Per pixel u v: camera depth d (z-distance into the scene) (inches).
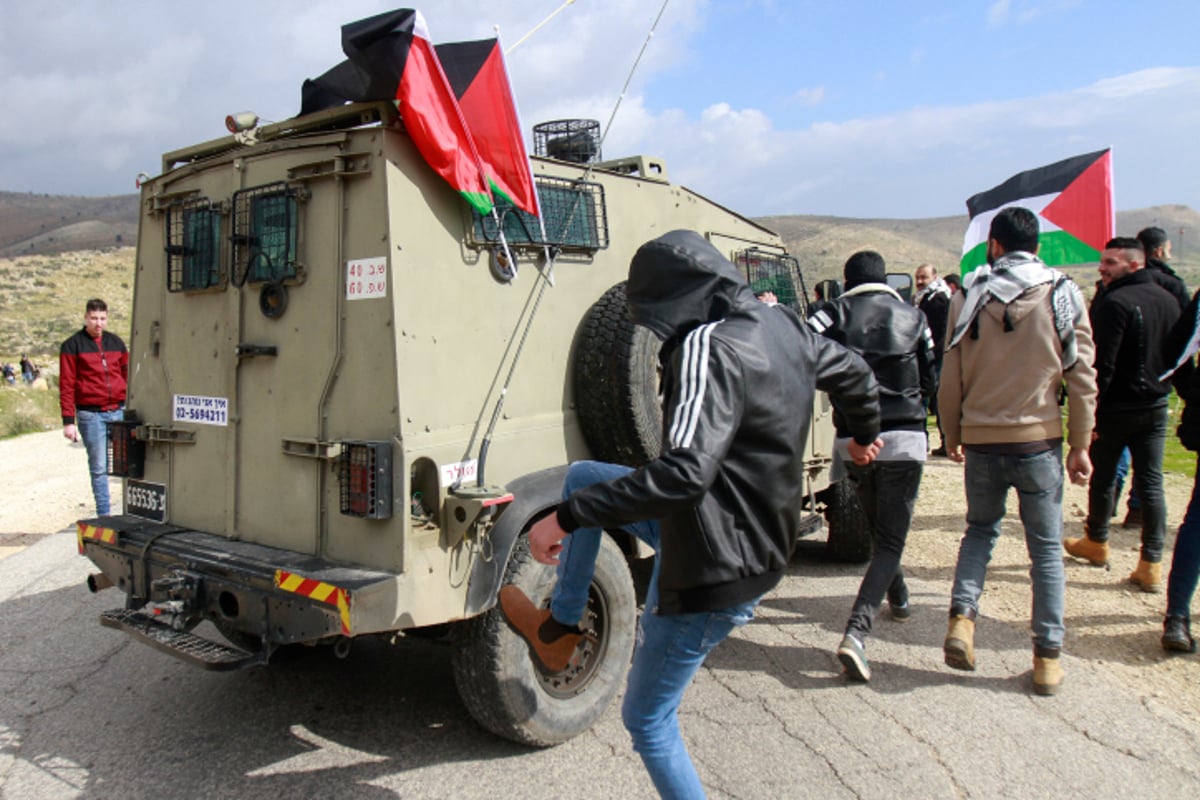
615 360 153.3
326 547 133.6
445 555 129.0
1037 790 126.0
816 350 102.7
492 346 142.6
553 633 109.4
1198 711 150.8
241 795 126.3
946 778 129.2
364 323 128.3
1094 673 166.6
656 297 95.7
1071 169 293.3
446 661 178.5
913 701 155.0
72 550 277.0
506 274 145.4
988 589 217.0
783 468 93.8
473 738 144.0
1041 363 155.8
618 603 147.3
